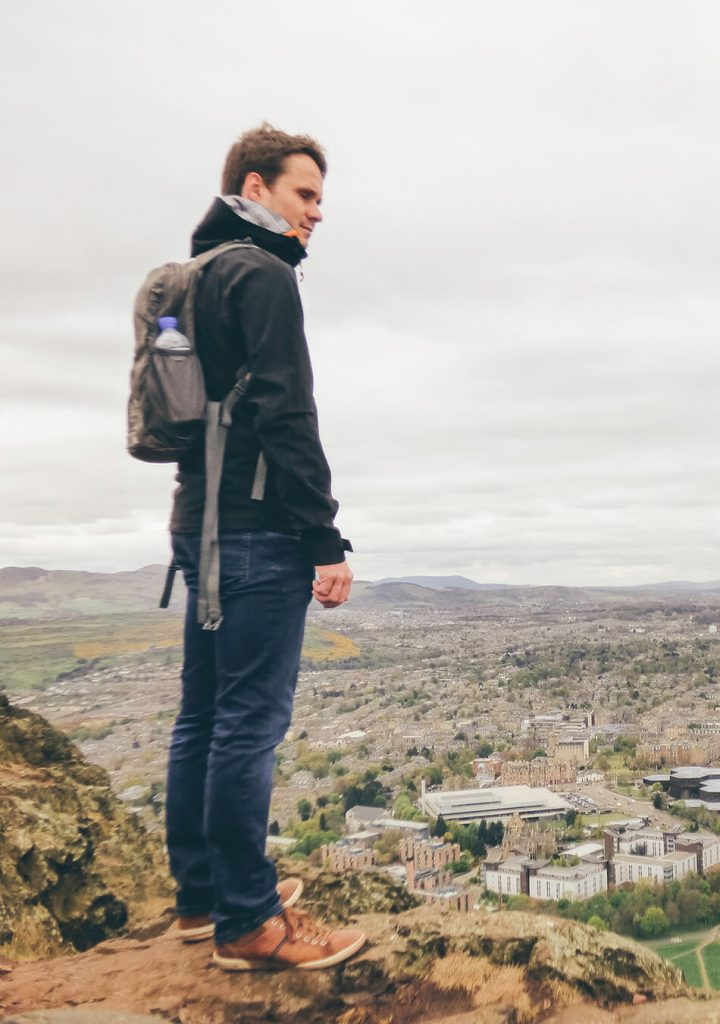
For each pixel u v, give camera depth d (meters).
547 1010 2.79
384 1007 2.80
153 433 2.85
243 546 2.85
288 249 3.08
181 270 2.95
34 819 4.84
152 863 5.16
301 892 3.69
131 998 2.83
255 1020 2.74
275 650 2.89
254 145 3.12
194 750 3.22
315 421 2.86
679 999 2.87
